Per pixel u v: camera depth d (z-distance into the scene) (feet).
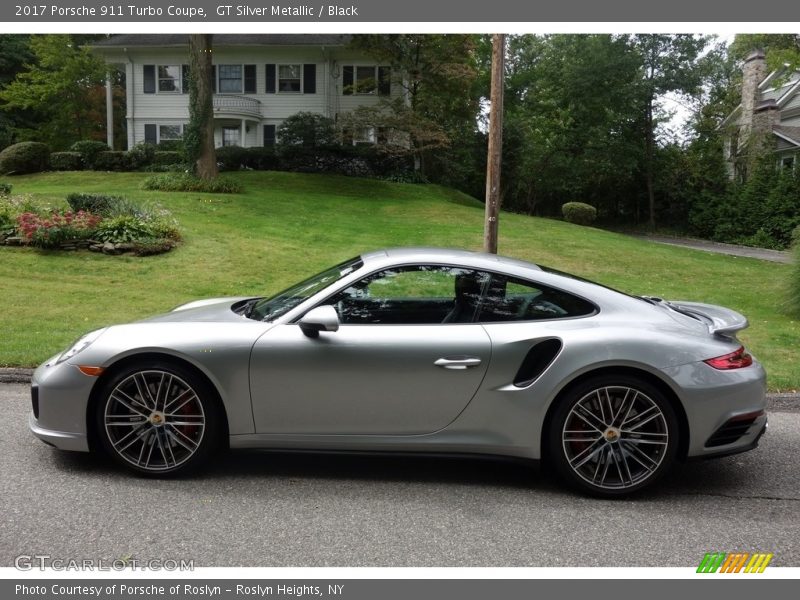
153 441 11.93
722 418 11.46
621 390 11.50
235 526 10.27
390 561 9.32
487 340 11.66
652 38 117.80
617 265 46.83
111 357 11.72
